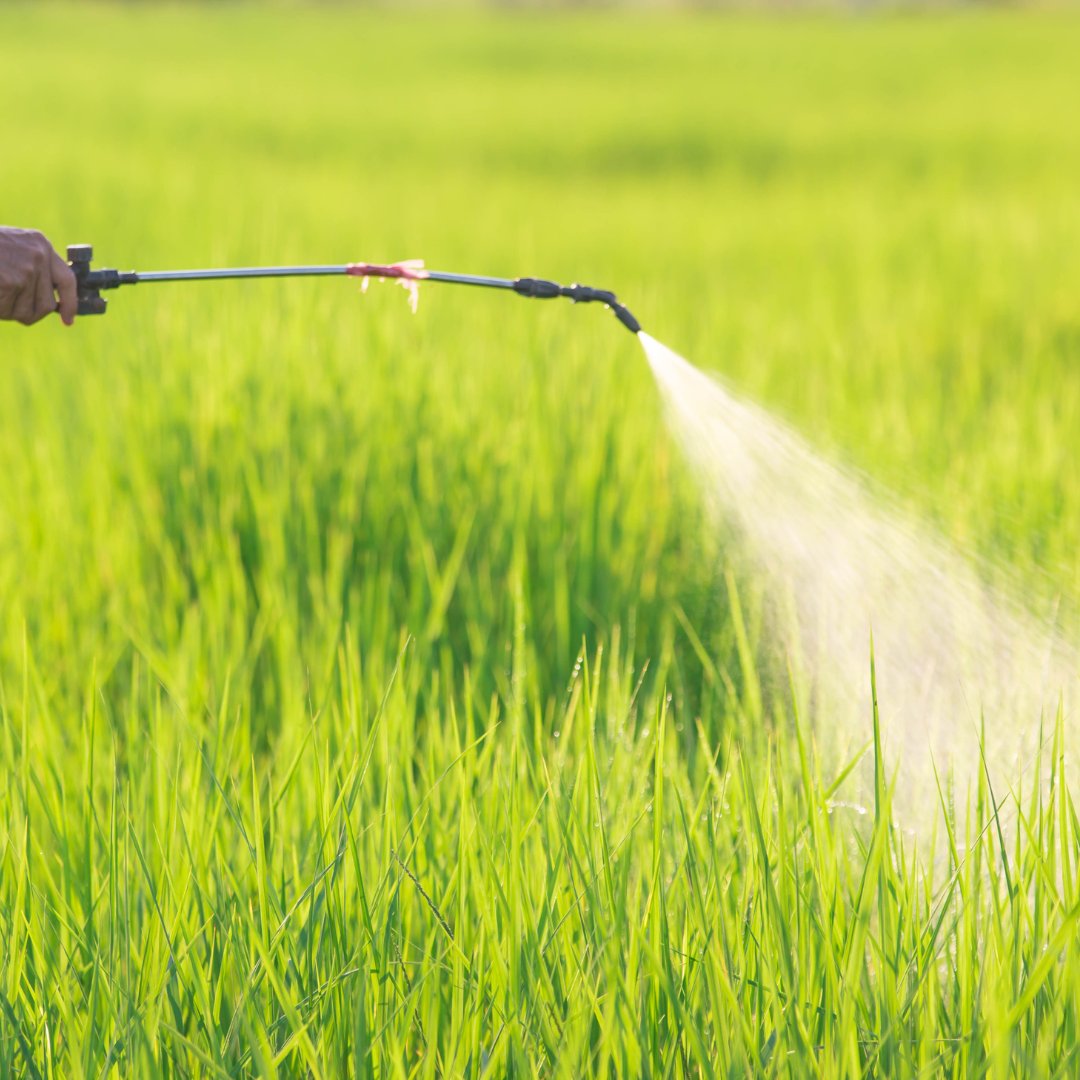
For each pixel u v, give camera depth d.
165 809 4.41
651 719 4.93
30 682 5.46
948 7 104.50
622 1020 3.49
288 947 3.81
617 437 8.31
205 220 18.16
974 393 10.28
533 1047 3.57
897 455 8.29
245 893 4.01
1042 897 3.73
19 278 4.38
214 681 6.06
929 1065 3.28
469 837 4.09
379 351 8.88
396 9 103.19
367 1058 3.55
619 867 3.92
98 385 9.45
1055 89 46.88
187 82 48.12
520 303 11.51
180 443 8.28
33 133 32.28
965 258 17.39
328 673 5.13
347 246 17.27
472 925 4.06
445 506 7.71
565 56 62.22
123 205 20.23
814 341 12.36
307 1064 3.60
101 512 7.58
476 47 65.50
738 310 14.16
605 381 8.73
